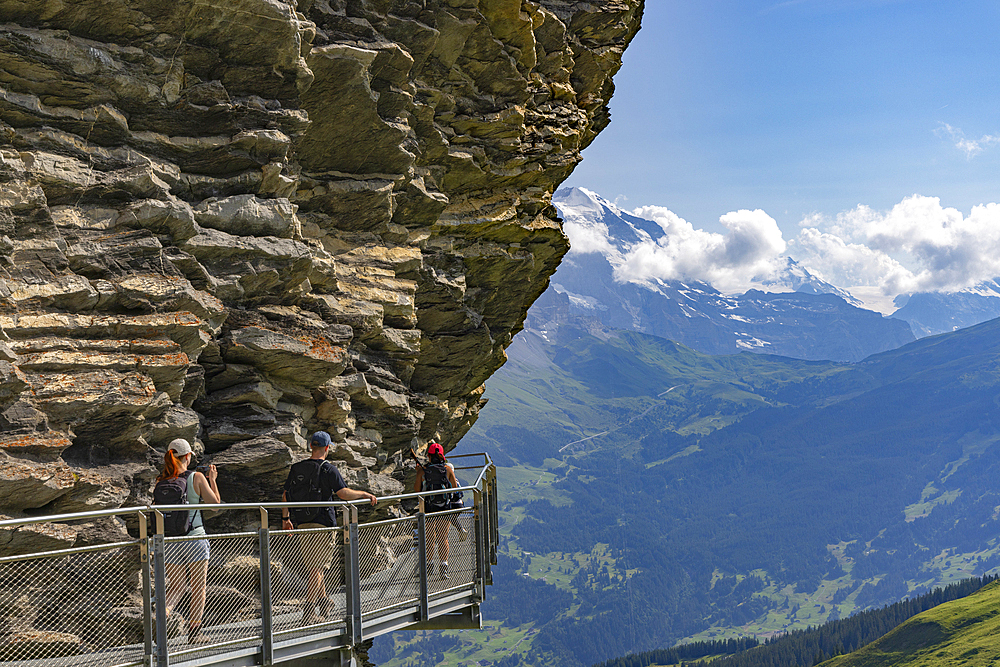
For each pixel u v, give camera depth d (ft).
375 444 60.85
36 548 36.22
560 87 71.20
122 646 28.96
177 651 29.78
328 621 36.52
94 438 39.68
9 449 34.83
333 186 56.54
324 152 54.90
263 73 46.09
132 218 41.88
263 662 32.78
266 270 48.49
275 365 50.29
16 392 35.78
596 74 74.90
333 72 50.34
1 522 25.21
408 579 42.39
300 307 53.11
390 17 54.24
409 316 61.16
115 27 40.60
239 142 46.32
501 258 71.92
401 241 62.75
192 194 46.03
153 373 40.88
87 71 40.14
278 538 34.42
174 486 33.94
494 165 67.97
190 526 34.27
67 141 40.45
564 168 72.74
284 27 44.19
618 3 71.77
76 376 37.76
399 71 54.65
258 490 49.85
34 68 38.78
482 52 61.11
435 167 64.39
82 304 39.14
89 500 38.17
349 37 52.11
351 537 37.88
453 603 46.16
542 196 72.95
